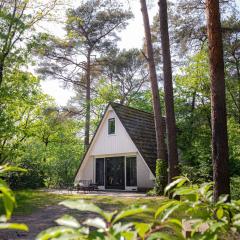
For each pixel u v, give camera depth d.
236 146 18.02
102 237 1.14
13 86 18.91
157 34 32.50
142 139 23.25
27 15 17.77
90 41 35.44
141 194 19.44
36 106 27.83
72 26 33.25
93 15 34.22
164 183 17.64
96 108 38.44
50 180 30.91
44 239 1.14
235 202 1.61
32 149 30.69
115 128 24.23
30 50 17.84
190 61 24.58
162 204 1.58
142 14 18.94
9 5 17.92
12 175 25.56
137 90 42.12
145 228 1.33
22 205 14.95
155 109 18.53
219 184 8.84
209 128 22.98
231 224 1.51
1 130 18.30
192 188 1.67
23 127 26.58
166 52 15.96
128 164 23.89
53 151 33.38
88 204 1.24
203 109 23.52
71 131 36.94
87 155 25.98
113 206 13.78
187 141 22.53
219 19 9.41
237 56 25.62
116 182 24.47
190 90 24.17
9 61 17.34
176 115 23.97
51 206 14.66
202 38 26.17
